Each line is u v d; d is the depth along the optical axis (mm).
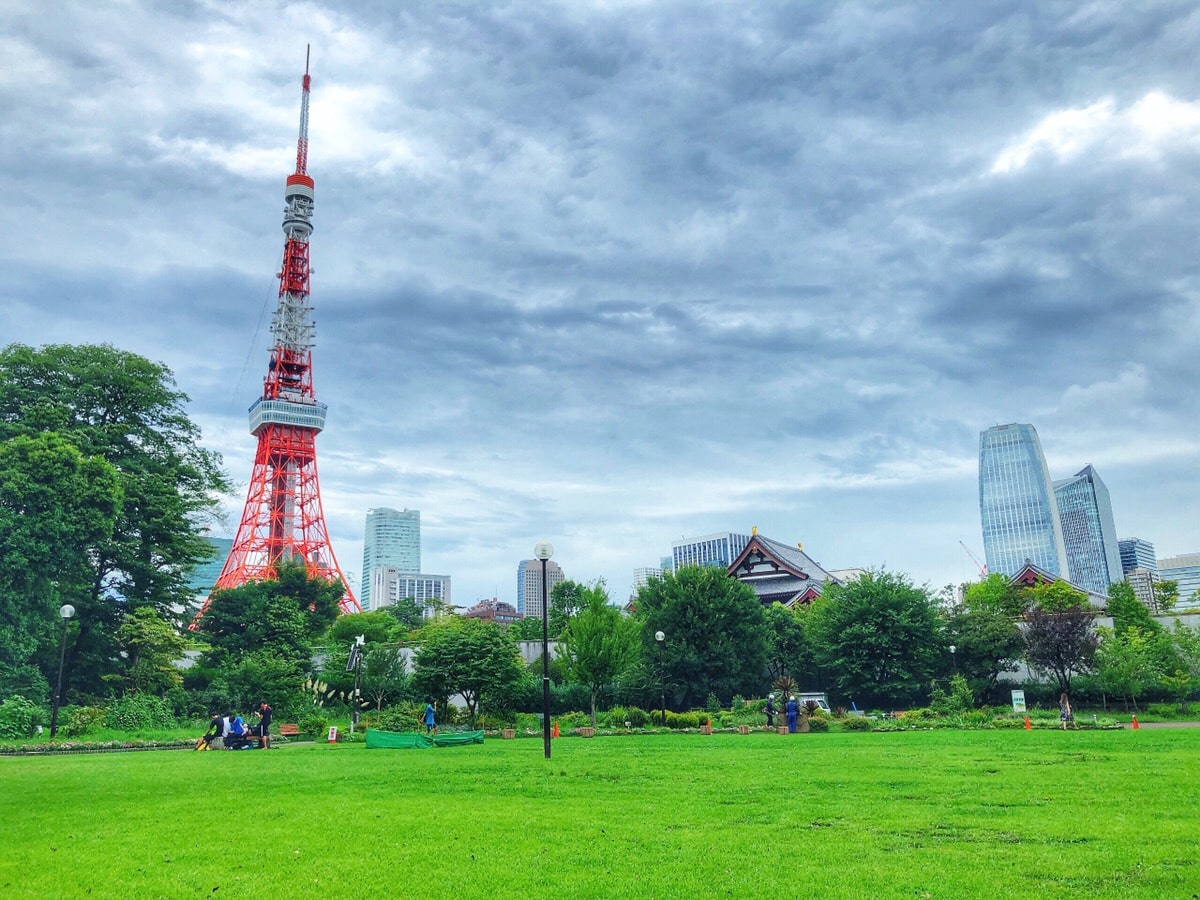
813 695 61375
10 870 11109
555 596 93375
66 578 48812
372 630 89312
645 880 10219
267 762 26031
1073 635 55656
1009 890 9531
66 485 46469
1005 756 24297
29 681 44125
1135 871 10211
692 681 59219
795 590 88812
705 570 64625
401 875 10656
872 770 21047
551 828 13570
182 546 59875
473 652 48312
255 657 59875
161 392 61844
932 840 12281
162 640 53938
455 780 20188
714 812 14977
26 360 55844
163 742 36031
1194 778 18281
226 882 10414
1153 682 53281
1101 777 18703
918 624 59344
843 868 10625
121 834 13422
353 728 43188
